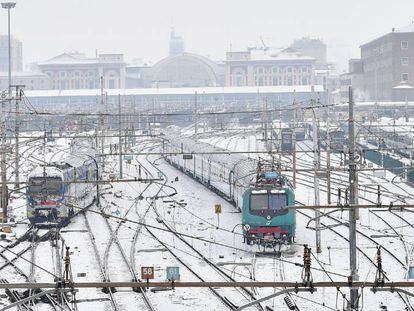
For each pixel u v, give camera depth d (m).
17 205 89.69
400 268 56.44
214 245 65.94
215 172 96.88
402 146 128.00
